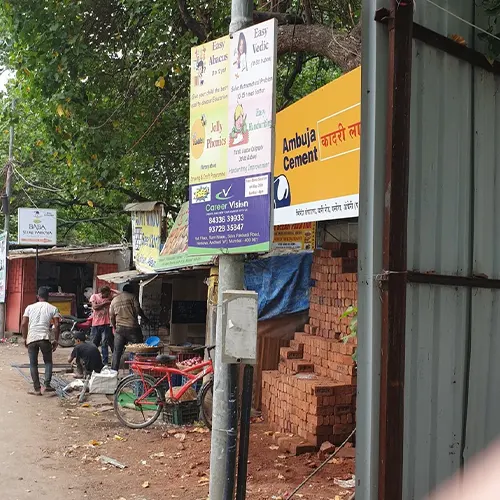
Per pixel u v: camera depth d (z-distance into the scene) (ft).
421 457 10.96
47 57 34.86
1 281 64.28
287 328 30.83
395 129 10.27
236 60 13.92
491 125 12.47
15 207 72.64
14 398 33.86
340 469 21.26
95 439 25.94
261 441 24.94
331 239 29.53
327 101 18.99
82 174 40.86
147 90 38.17
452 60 11.74
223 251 14.06
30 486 20.01
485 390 12.05
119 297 39.37
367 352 10.39
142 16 35.81
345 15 29.86
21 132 64.08
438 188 11.43
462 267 11.78
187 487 20.04
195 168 14.97
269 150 13.05
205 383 27.63
